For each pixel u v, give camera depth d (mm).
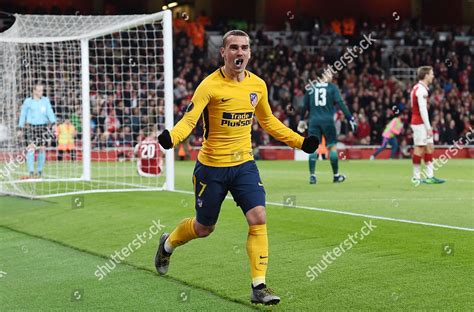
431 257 6980
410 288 5957
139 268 7285
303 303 5711
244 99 5742
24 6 32688
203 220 5980
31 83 17938
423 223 8977
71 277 6992
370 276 6402
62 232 9555
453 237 7957
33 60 17422
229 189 5871
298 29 36812
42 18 14383
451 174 18109
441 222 9312
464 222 9297
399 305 5500
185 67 30234
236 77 5762
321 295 5910
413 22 37906
